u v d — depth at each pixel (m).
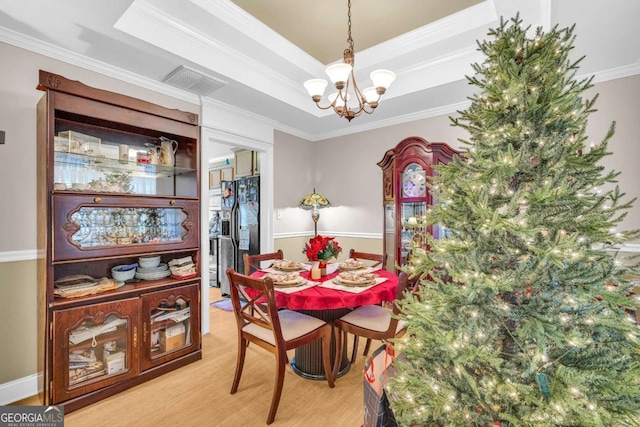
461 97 3.17
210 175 5.55
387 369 1.30
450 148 3.14
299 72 3.07
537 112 0.95
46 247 1.80
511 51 1.03
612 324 0.84
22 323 2.03
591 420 0.75
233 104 3.35
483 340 0.92
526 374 0.81
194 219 2.51
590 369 0.86
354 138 4.23
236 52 2.68
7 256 1.97
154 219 2.40
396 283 2.12
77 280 2.07
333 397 2.03
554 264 0.88
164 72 2.62
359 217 4.18
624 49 2.26
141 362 2.17
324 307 1.87
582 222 0.89
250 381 2.22
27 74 2.08
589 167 0.93
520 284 0.90
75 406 1.87
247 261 2.77
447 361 1.00
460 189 1.06
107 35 2.09
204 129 3.16
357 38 2.62
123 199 2.08
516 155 0.91
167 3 2.08
